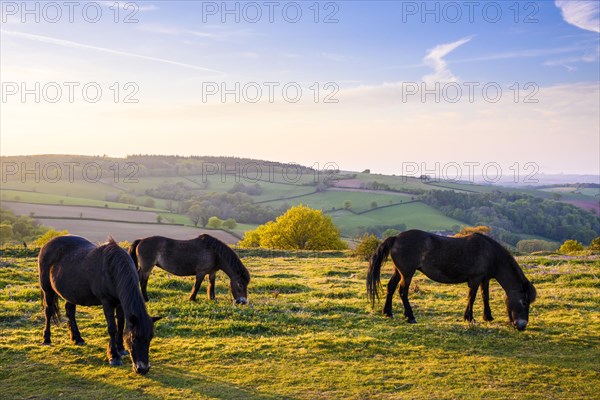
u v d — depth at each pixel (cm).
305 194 12875
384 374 930
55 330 1179
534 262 2512
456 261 1264
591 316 1383
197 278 1548
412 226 9894
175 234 7994
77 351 1023
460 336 1186
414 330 1231
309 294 1761
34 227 8306
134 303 886
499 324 1295
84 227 8412
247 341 1130
